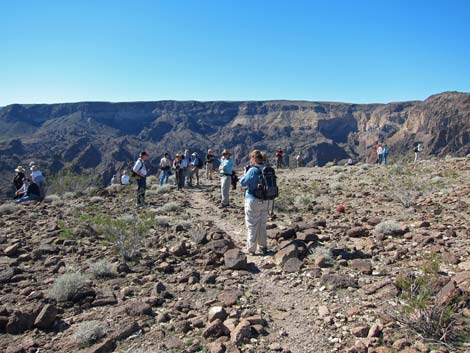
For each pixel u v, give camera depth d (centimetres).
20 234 955
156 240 882
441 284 503
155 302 541
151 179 2656
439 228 852
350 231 855
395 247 742
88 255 779
